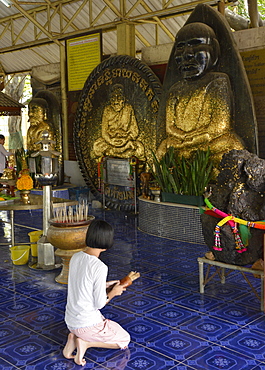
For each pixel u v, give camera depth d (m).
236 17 8.44
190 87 7.62
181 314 4.09
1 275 5.33
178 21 10.60
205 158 6.84
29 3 10.70
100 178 9.71
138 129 9.00
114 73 9.34
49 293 4.71
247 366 3.17
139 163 9.01
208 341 3.55
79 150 10.28
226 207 4.35
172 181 7.03
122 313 4.14
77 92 10.70
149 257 5.98
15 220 8.60
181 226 6.86
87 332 3.22
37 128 10.70
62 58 10.97
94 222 3.23
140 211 7.70
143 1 9.44
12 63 15.30
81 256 3.26
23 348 3.51
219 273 4.87
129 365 3.22
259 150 7.42
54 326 3.90
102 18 11.05
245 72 7.15
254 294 4.56
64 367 3.22
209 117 7.37
